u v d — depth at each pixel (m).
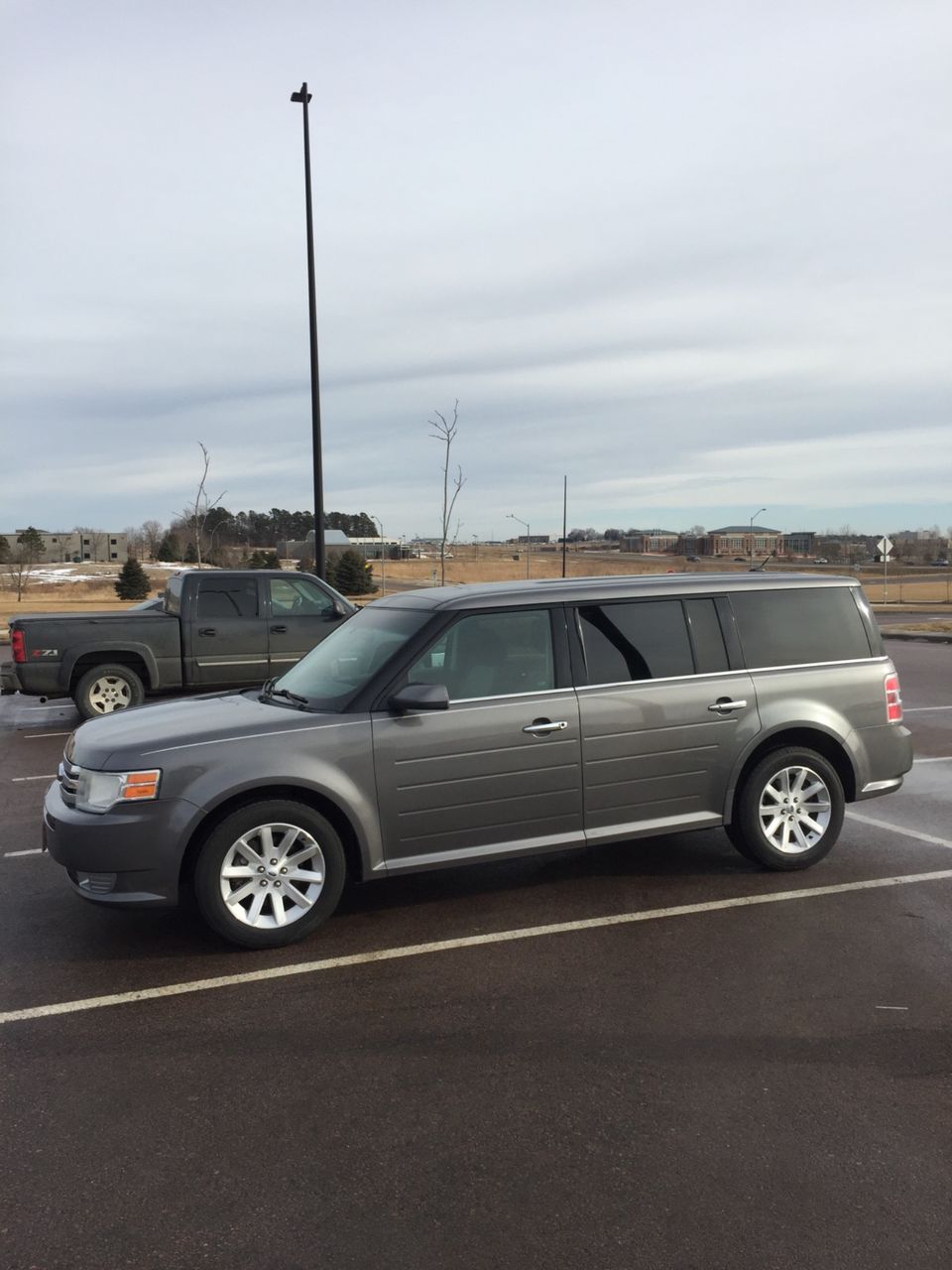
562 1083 3.43
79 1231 2.68
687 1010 3.99
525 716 5.07
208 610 11.47
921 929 4.87
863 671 5.94
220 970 4.48
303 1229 2.68
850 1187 2.82
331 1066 3.59
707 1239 2.61
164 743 4.59
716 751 5.51
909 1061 3.55
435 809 4.94
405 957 4.60
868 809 7.38
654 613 5.52
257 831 4.65
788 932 4.85
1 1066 3.62
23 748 10.32
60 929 5.07
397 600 5.82
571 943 4.75
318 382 17.31
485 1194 2.82
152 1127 3.19
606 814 5.30
